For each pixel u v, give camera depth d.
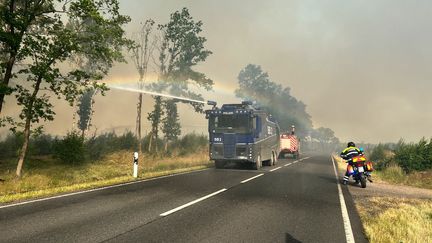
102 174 15.89
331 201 9.73
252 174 16.72
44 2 13.04
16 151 17.36
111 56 14.18
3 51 13.00
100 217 7.17
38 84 13.09
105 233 5.98
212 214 7.65
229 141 18.89
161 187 11.68
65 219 6.95
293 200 9.67
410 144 22.41
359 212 8.42
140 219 7.06
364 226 6.93
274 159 24.34
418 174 18.81
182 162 22.45
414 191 13.30
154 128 26.73
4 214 7.34
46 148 19.23
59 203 8.65
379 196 11.15
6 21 12.06
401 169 19.92
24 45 12.40
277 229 6.52
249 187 12.03
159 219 7.09
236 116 18.92
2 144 18.23
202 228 6.45
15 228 6.20
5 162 15.72
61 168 15.73
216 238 5.83
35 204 8.49
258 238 5.90
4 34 11.85
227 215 7.58
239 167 21.02
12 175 13.61
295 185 12.91
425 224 7.53
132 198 9.49
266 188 11.86
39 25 13.41
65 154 16.72
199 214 7.63
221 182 13.30
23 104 12.98
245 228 6.53
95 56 14.41
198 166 21.38
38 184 12.73
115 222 6.77
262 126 20.19
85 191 10.67
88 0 12.68
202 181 13.49
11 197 9.44
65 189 11.03
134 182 12.99
